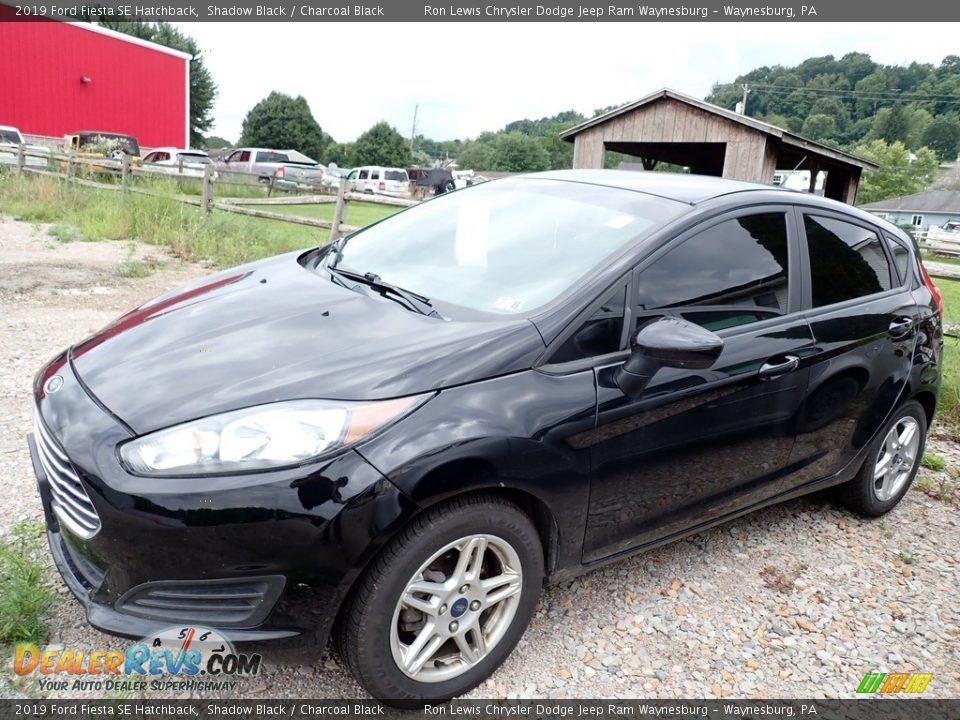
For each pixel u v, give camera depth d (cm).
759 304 290
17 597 239
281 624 202
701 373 263
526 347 231
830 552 343
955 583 327
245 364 225
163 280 784
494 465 213
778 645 275
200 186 1423
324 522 195
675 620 283
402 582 209
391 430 204
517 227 303
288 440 198
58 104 2855
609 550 264
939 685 262
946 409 523
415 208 369
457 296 270
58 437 216
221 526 193
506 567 234
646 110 1759
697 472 277
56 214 1195
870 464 359
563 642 264
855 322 322
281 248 968
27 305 632
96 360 246
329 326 247
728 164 1658
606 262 260
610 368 243
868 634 287
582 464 236
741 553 335
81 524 212
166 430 202
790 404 298
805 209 323
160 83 3259
